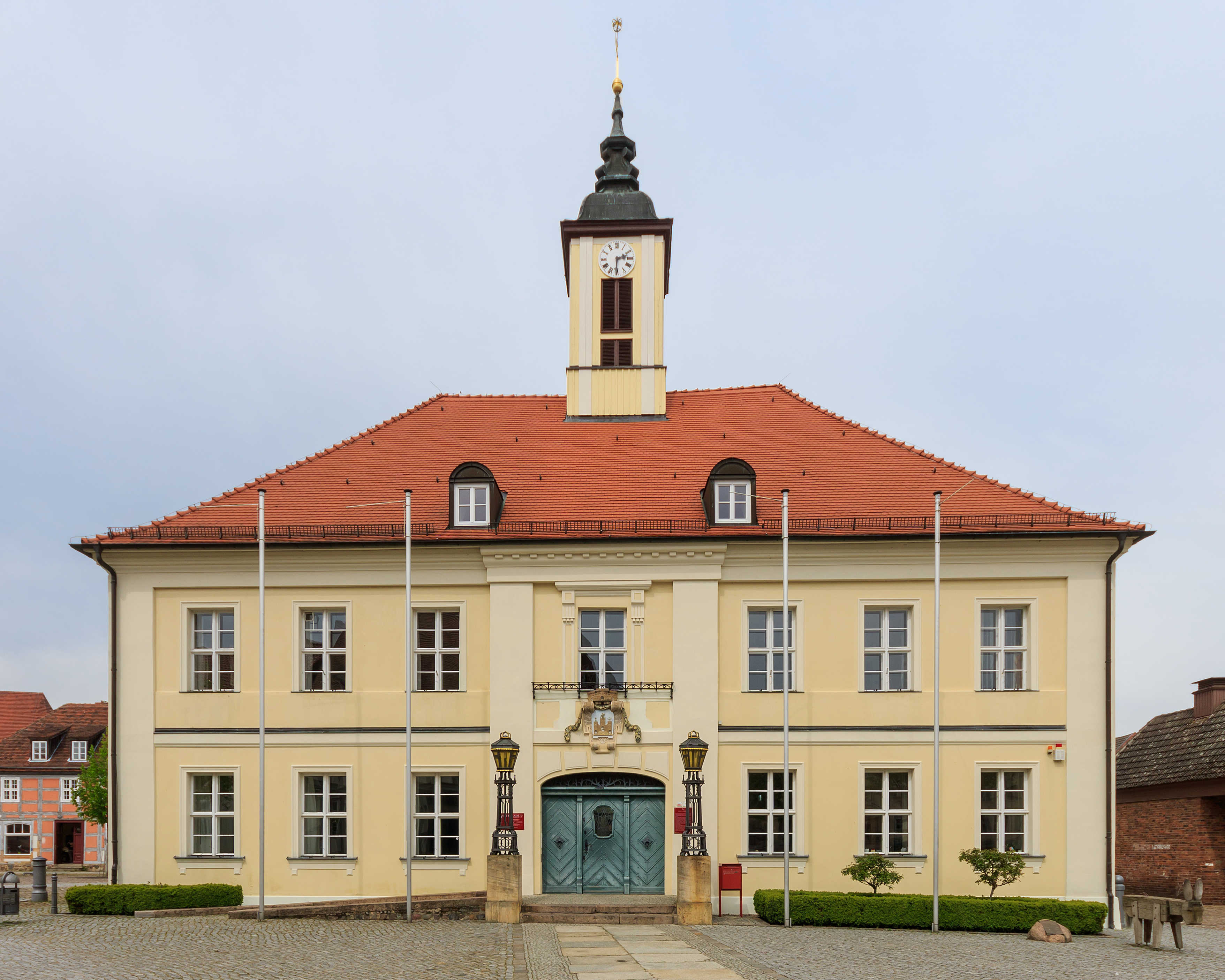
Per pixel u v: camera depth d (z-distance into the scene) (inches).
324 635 1023.6
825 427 1163.3
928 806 964.6
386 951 695.1
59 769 2433.6
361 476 1106.7
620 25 1316.4
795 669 992.9
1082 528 977.5
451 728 991.6
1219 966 688.4
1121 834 1451.8
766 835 968.9
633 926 833.5
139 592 1023.6
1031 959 703.7
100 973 604.4
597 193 1267.2
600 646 1002.7
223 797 1006.4
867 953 708.0
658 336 1213.1
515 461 1119.0
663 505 1035.9
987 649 993.5
